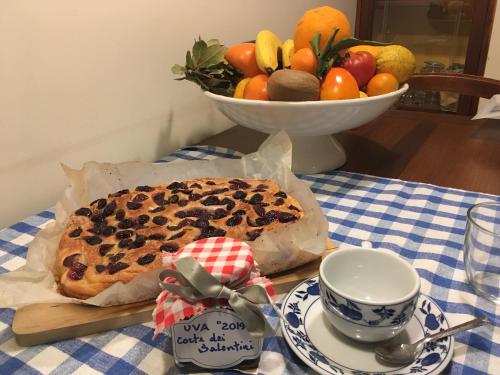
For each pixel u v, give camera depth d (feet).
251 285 1.36
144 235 1.95
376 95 2.87
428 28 7.19
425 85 4.58
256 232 1.94
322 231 1.94
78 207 2.28
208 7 3.61
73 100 2.71
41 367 1.49
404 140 3.68
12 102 2.40
